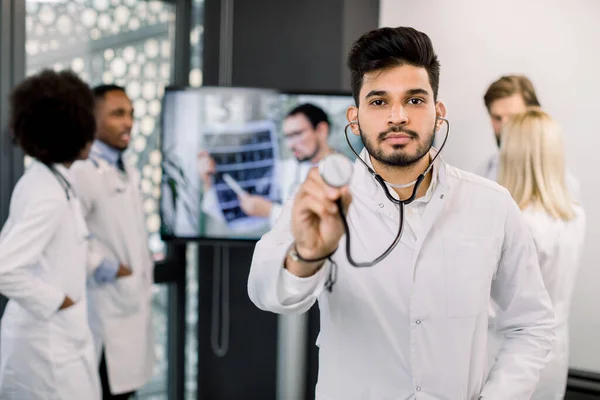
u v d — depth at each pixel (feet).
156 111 10.86
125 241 8.91
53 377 6.99
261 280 3.71
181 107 9.98
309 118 9.87
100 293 8.68
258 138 9.99
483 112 9.22
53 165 7.25
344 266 4.39
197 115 10.00
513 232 4.56
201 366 11.43
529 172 7.57
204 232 10.11
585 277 8.62
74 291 7.18
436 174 4.42
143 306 9.16
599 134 8.43
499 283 4.73
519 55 8.94
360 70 4.03
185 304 11.26
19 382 7.04
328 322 4.48
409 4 9.87
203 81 11.02
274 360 11.21
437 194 4.40
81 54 9.78
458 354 4.37
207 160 10.03
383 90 3.93
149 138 10.82
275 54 10.80
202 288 11.32
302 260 3.31
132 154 10.60
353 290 4.38
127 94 10.19
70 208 7.18
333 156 3.03
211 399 11.51
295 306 3.66
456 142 9.48
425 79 3.96
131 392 9.25
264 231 10.07
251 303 11.21
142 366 9.14
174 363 11.27
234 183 10.05
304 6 10.57
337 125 9.86
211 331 11.38
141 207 9.43
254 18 10.87
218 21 10.98
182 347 11.28
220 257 11.28
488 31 9.16
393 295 4.38
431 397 4.38
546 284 7.63
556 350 7.79
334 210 3.06
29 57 9.14
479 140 9.29
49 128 7.12
